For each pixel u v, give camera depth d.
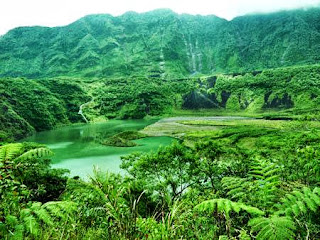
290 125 104.75
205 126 126.56
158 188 17.98
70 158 65.50
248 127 106.31
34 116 159.88
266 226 3.31
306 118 123.12
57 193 21.38
